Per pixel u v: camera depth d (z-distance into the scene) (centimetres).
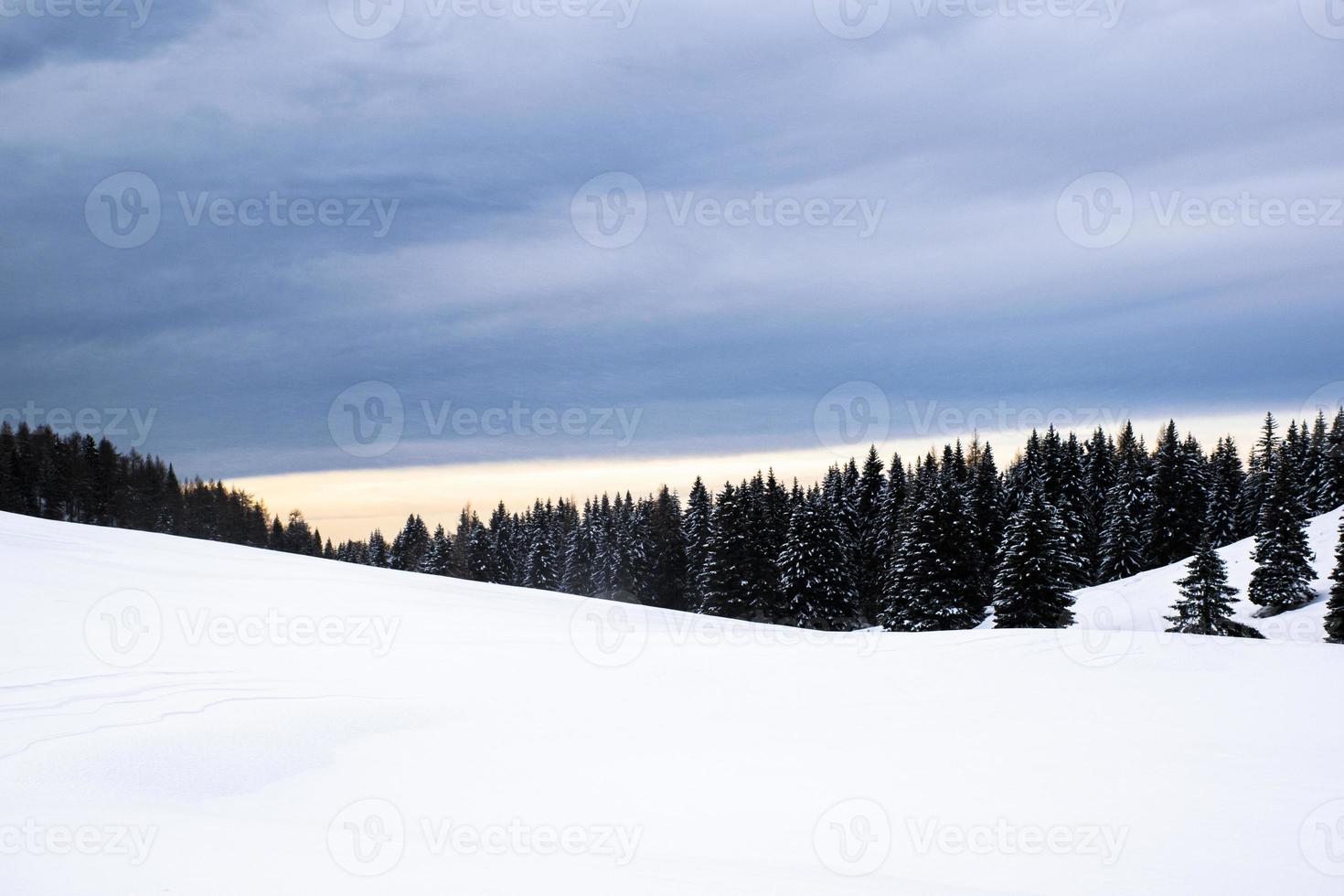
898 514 5222
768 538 4978
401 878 493
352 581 1759
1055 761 777
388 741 841
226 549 2077
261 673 1016
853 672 1207
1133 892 529
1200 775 728
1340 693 955
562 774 757
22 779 660
